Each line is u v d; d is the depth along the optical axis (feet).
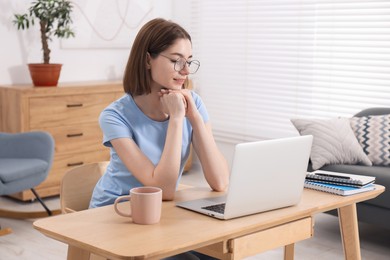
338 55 16.97
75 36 18.43
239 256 5.99
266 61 18.72
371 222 12.53
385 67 16.03
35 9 16.28
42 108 15.97
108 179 7.66
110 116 7.41
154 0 20.47
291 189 6.69
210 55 20.25
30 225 14.11
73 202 7.85
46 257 11.99
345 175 7.86
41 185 16.17
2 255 12.09
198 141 7.71
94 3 18.78
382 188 7.82
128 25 19.75
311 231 6.83
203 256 7.70
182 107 7.26
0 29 16.88
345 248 8.14
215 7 19.89
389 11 15.74
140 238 5.52
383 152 13.62
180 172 7.98
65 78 18.44
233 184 6.04
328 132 13.79
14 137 14.51
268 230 6.28
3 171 13.30
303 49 17.71
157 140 7.61
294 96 18.08
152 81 7.50
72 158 16.76
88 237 5.55
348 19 16.57
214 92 20.27
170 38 7.23
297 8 17.67
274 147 6.31
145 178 7.07
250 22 18.97
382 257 12.07
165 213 6.41
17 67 17.31
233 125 19.83
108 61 19.48
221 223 6.06
